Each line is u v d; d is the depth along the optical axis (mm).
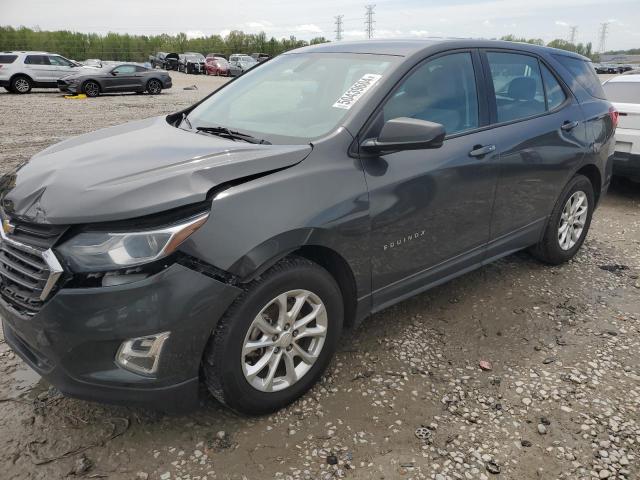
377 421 2600
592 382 2936
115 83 21000
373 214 2756
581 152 4203
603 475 2307
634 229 5578
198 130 3174
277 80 3469
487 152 3373
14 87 21406
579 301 3891
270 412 2625
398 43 3379
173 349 2209
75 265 2104
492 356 3174
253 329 2443
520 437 2518
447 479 2266
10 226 2346
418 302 3820
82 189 2250
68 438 2455
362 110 2826
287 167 2516
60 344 2152
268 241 2334
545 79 4062
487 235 3596
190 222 2172
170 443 2436
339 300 2768
